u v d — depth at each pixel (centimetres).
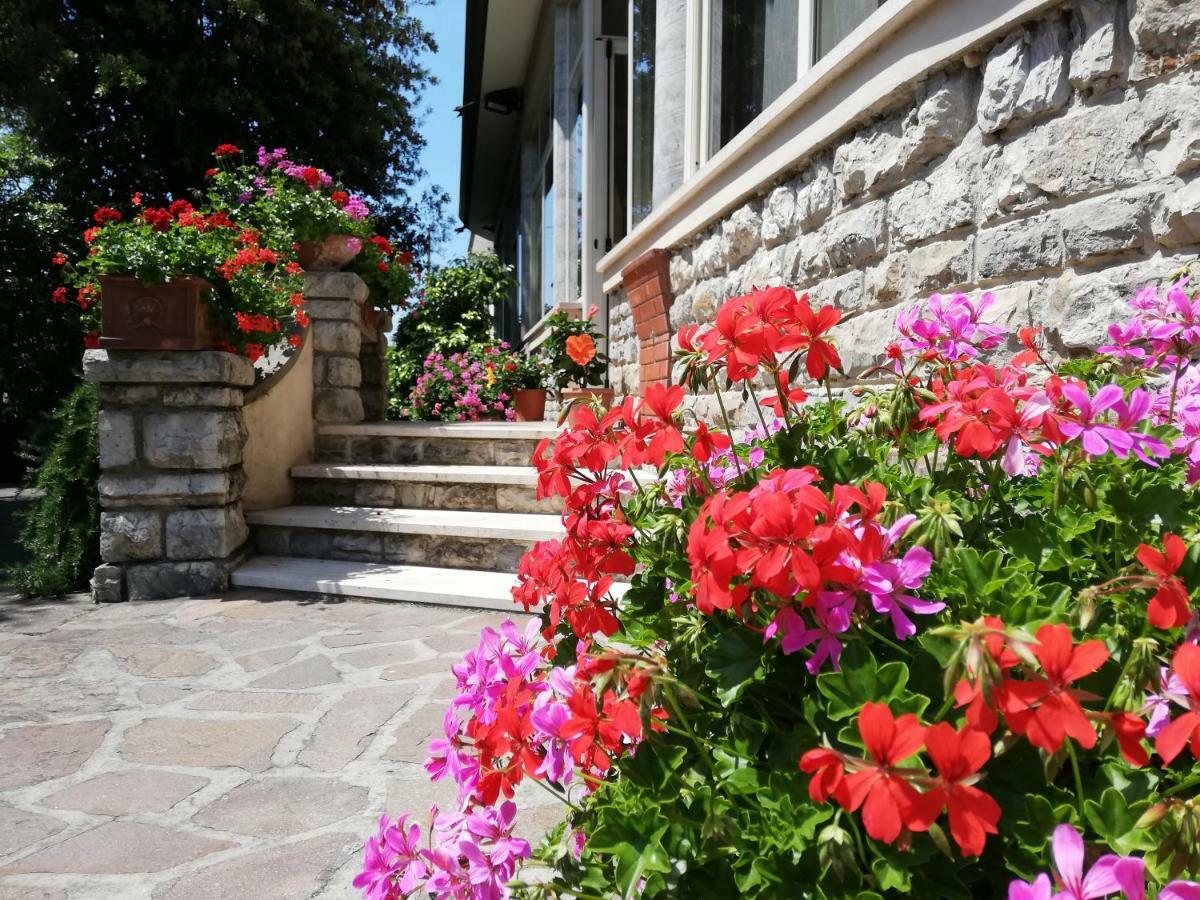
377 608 428
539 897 115
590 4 877
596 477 147
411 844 132
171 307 445
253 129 1242
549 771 120
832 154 346
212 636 384
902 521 104
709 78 536
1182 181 198
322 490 566
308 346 600
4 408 1201
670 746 110
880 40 296
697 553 107
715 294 480
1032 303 239
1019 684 80
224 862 202
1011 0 238
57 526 482
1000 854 97
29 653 362
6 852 208
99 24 1112
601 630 140
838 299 344
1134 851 91
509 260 1870
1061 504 119
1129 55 211
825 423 157
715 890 101
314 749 265
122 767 254
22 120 1154
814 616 108
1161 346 173
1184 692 94
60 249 1115
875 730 78
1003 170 249
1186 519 116
